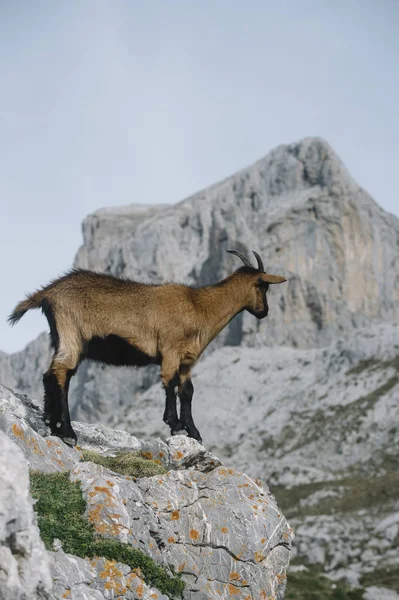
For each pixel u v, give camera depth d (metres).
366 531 87.25
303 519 94.19
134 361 15.83
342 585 71.00
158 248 185.00
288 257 165.25
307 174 186.62
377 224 175.00
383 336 138.38
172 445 15.91
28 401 16.97
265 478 111.62
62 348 15.02
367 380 129.50
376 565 78.00
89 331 15.29
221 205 170.75
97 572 12.39
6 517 9.88
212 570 13.94
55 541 12.45
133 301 15.73
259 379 140.12
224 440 128.12
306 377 137.25
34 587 9.77
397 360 132.12
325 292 163.62
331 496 100.75
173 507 14.12
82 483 13.55
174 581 13.34
